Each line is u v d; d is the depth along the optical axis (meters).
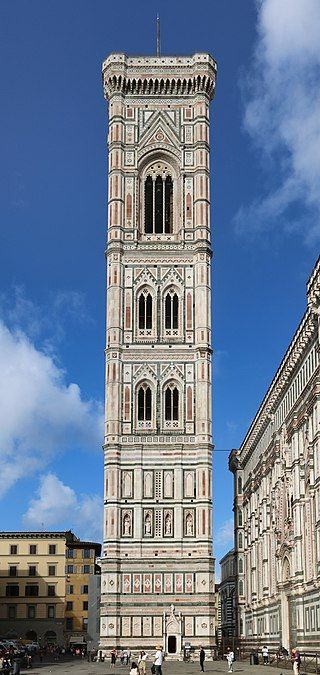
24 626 181.00
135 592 123.19
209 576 123.62
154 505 126.69
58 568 183.62
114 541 124.75
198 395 131.38
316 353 87.75
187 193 141.25
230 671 87.50
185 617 122.31
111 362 132.62
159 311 135.38
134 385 131.88
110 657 117.06
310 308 87.50
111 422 129.75
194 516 126.50
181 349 133.62
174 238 139.00
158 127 144.25
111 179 141.62
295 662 71.94
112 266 137.12
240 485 166.12
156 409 130.75
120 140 143.25
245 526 156.62
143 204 140.88
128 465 128.50
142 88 145.38
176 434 129.62
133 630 121.69
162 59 145.88
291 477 103.62
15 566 183.88
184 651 120.44
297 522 96.50
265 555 126.00
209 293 136.62
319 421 85.44
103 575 123.62
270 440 124.44
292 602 101.38
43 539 184.75
